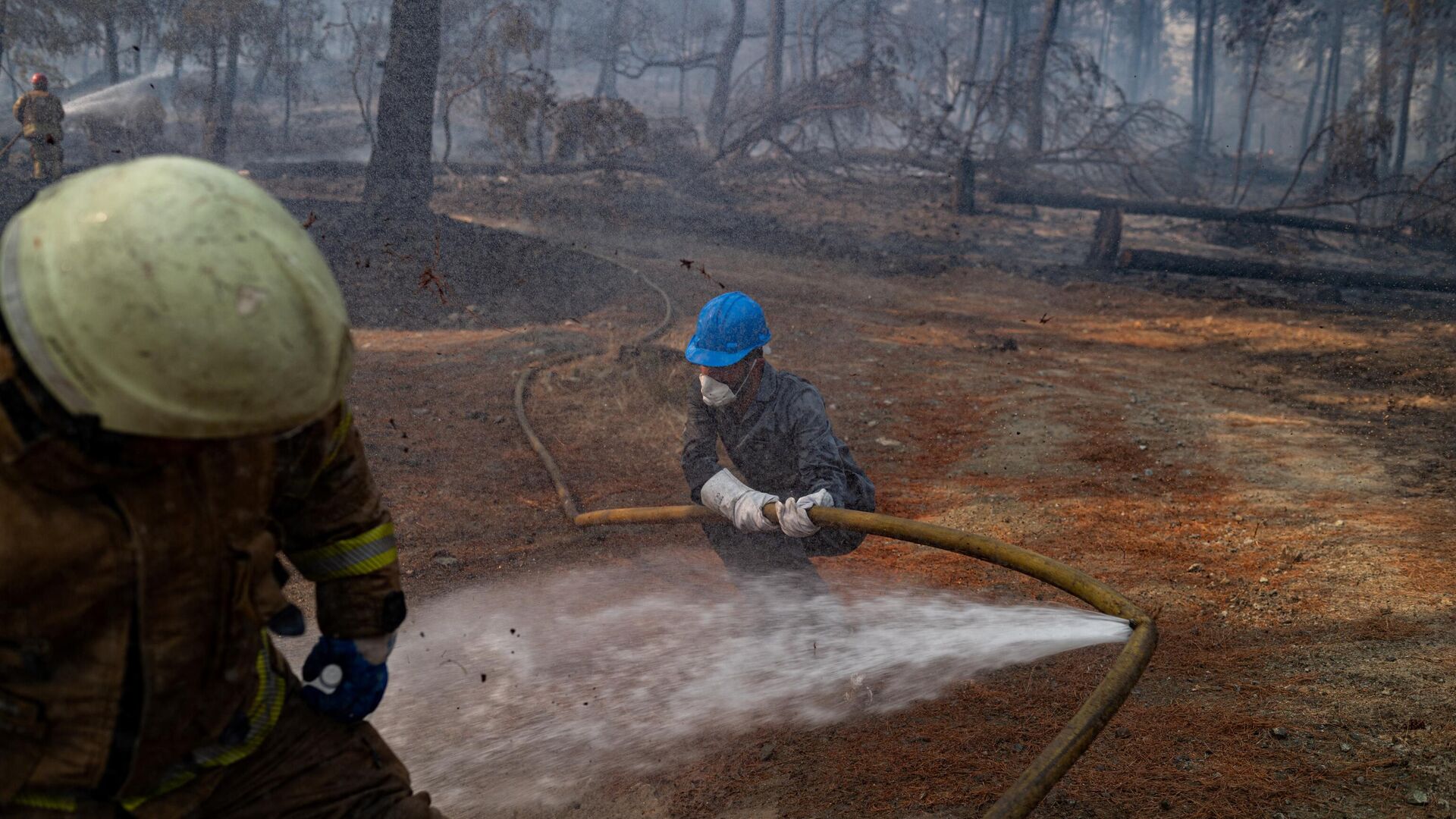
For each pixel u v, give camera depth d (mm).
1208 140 32688
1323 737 3074
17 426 1260
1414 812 2693
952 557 4730
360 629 1739
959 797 2820
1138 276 16734
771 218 19797
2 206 12117
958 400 7902
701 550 4887
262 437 1372
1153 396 8156
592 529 5168
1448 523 4934
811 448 3414
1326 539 4785
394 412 7094
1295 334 11508
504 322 10445
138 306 1213
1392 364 9609
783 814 2771
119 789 1471
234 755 1610
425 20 13906
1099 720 2170
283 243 1319
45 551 1320
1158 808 2760
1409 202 21141
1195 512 5320
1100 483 5832
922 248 18641
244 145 24875
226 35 21141
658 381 7734
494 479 5879
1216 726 3166
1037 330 11578
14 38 18656
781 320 11102
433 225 13414
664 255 15188
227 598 1466
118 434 1279
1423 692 3285
